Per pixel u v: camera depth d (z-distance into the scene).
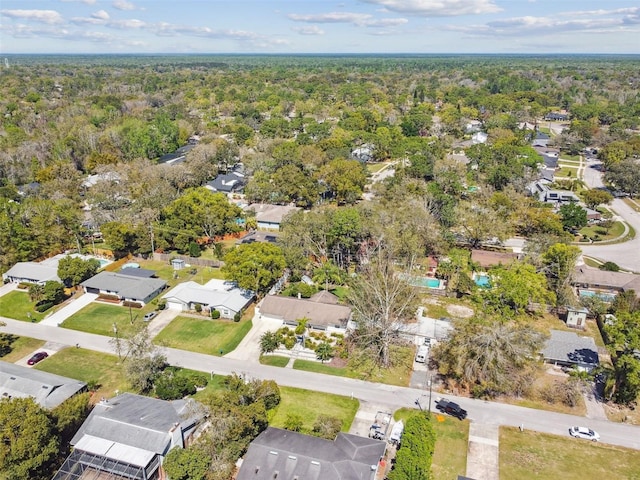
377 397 55.47
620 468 45.59
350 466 41.28
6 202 98.69
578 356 59.75
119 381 58.09
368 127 186.62
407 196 99.88
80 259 81.44
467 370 54.41
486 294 67.88
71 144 144.12
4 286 82.62
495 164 131.62
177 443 44.81
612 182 129.00
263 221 105.69
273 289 79.00
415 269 78.25
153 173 118.50
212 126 191.38
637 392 52.75
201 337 67.25
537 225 96.50
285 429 47.53
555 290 74.12
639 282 77.44
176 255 93.38
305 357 62.88
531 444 48.50
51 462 43.44
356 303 66.69
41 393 51.62
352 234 84.00
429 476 43.56
